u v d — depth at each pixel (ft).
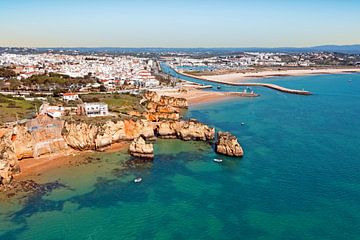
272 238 231.91
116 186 311.06
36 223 247.70
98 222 250.78
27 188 303.48
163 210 269.03
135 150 390.42
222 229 242.78
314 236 233.55
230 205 276.41
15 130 368.68
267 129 514.27
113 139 433.89
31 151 373.81
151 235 236.02
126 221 252.83
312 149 413.59
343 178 325.83
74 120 435.12
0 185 304.50
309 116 617.62
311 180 321.93
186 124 465.47
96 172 343.26
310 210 266.98
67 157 385.91
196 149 422.82
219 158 386.73
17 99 572.92
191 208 272.31
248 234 236.84
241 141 448.65
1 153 318.45
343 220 252.42
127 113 526.98
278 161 372.99
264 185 312.50
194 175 337.72
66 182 317.63
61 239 230.07
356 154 394.73
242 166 359.87
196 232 239.50
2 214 258.98
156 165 365.81
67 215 259.39
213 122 565.12
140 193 297.74
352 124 551.59
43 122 431.02
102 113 497.05
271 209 269.64
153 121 531.09
